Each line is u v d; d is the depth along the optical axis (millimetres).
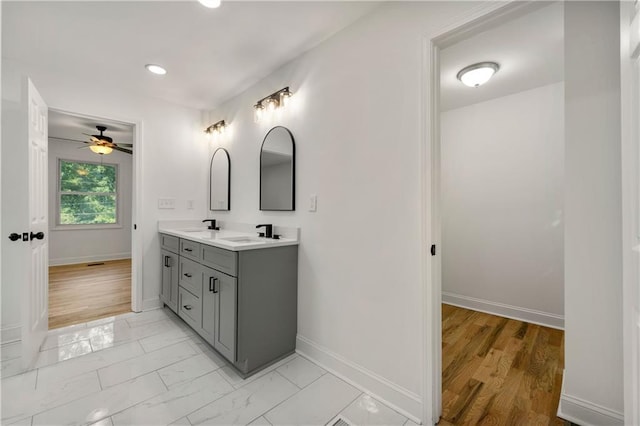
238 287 1787
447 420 1465
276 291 2000
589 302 1332
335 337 1862
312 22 1790
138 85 2689
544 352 2154
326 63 1952
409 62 1510
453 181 3285
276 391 1664
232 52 2127
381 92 1633
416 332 1470
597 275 1310
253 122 2646
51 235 5016
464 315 2947
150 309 2949
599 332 1312
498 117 2975
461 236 3229
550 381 1785
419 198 1455
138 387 1681
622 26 999
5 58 2186
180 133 3172
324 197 1946
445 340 2357
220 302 1929
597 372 1323
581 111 1333
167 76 2508
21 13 1689
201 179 3344
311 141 2049
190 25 1819
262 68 2361
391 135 1583
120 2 1611
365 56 1718
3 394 1598
